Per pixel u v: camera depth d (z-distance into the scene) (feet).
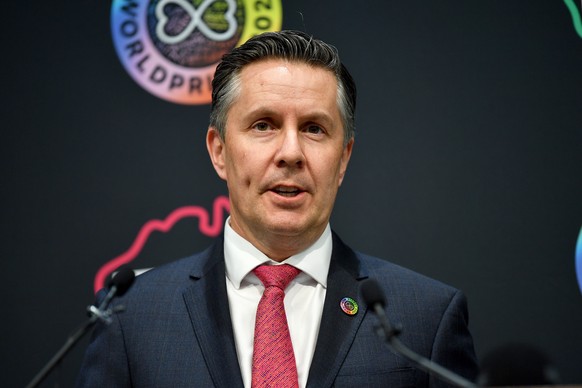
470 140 27.84
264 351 17.10
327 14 28.27
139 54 28.17
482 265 27.35
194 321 17.88
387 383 17.06
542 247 27.32
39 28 28.17
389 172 27.78
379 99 28.04
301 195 17.89
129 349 17.80
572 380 26.68
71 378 26.94
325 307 18.11
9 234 27.37
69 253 27.40
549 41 28.02
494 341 26.99
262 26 28.09
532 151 27.68
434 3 28.35
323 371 17.02
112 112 27.96
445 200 27.66
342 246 19.85
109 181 27.73
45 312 27.17
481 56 28.09
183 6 28.25
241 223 18.85
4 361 26.91
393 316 18.11
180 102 28.07
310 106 17.99
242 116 18.34
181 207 27.68
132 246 27.50
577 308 27.02
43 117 27.86
